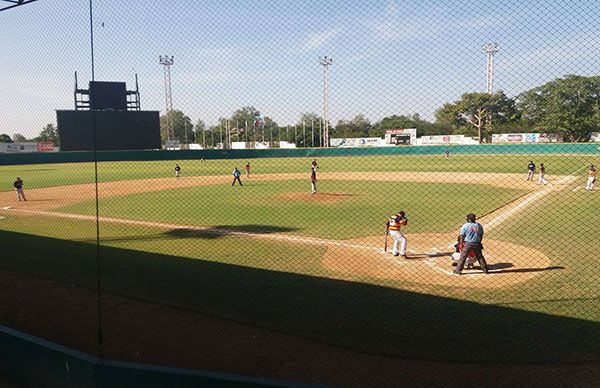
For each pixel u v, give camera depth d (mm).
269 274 10258
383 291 9016
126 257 12023
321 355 6465
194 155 57219
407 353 6461
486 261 11039
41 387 5738
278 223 16625
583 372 5820
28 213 20344
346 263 11078
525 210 18391
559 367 5965
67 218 18797
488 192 24156
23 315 8188
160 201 23453
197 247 13016
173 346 6805
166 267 10984
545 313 7711
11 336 5988
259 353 6543
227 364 6219
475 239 9945
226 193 26328
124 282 9930
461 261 10008
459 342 6738
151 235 14914
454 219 16812
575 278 9539
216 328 7453
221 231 15289
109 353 6602
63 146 53594
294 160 53969
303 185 30062
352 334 7105
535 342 6660
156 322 7758
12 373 6043
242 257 11781
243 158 56062
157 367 5031
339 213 18703
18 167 51906
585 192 23203
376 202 21672
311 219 17344
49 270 11008
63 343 6969
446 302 8359
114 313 8211
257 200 23172
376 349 6598
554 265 10555
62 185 32500
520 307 8016
